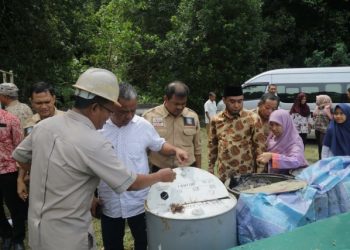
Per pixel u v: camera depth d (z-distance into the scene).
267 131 4.39
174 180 2.39
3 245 4.03
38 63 11.72
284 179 2.81
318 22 19.14
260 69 16.88
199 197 2.29
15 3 10.93
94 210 2.72
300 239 1.85
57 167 1.91
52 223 1.94
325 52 18.84
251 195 2.38
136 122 2.73
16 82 11.23
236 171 3.49
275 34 18.56
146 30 16.12
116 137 2.67
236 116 3.51
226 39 14.98
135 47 14.55
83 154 1.91
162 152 2.82
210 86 15.60
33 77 11.63
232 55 15.29
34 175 2.01
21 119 4.61
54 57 12.27
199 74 15.36
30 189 2.05
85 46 13.11
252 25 15.31
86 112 2.00
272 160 3.13
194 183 2.39
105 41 13.88
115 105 2.02
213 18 14.70
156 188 2.33
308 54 19.23
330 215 2.48
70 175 1.91
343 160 2.78
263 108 4.37
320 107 7.91
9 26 11.36
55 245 1.94
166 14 15.90
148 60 15.39
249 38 15.32
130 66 15.49
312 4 18.41
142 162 2.74
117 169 1.95
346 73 10.43
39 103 3.40
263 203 2.33
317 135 8.02
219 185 2.39
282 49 19.48
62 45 11.79
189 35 14.99
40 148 1.98
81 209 1.96
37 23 11.15
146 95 14.98
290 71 10.91
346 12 19.02
